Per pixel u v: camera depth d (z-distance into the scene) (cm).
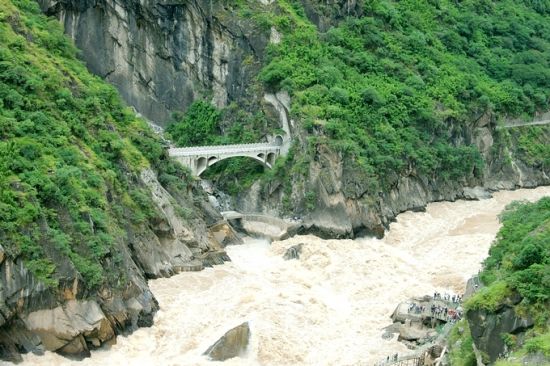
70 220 9725
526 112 19112
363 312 10562
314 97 15288
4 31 12350
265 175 14962
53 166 10256
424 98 16925
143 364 9088
